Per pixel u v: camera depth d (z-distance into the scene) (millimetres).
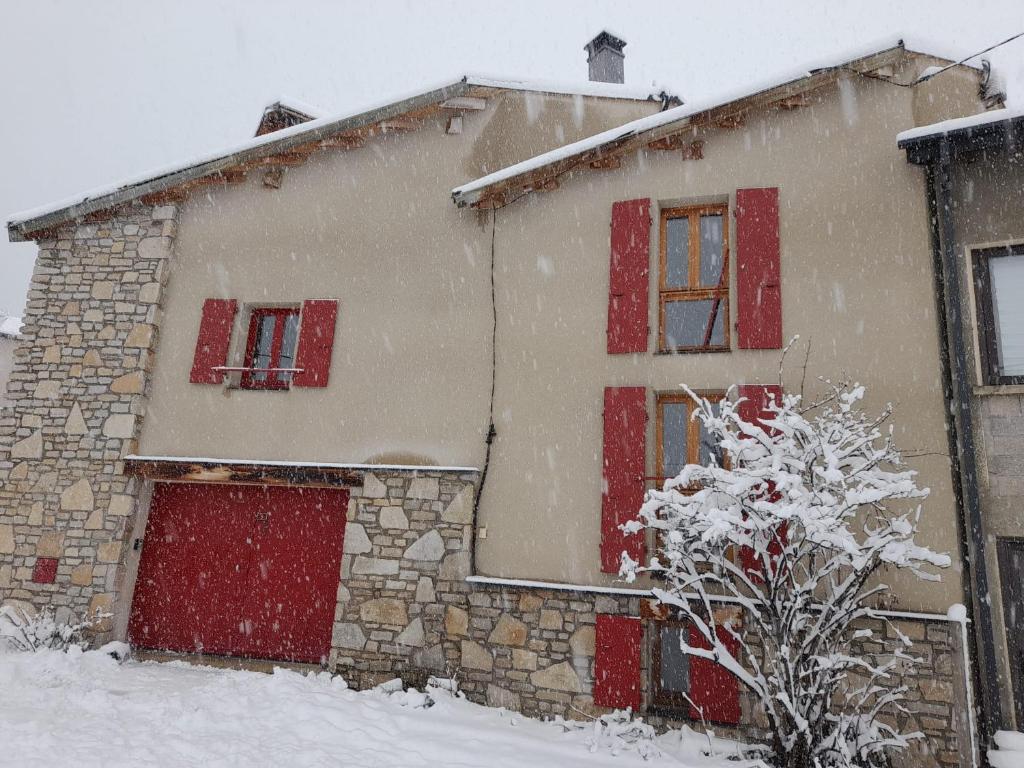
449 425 6562
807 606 4699
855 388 5082
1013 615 4867
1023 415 5086
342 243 7391
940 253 5527
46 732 4180
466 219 7082
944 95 6344
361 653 6133
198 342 7340
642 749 4730
